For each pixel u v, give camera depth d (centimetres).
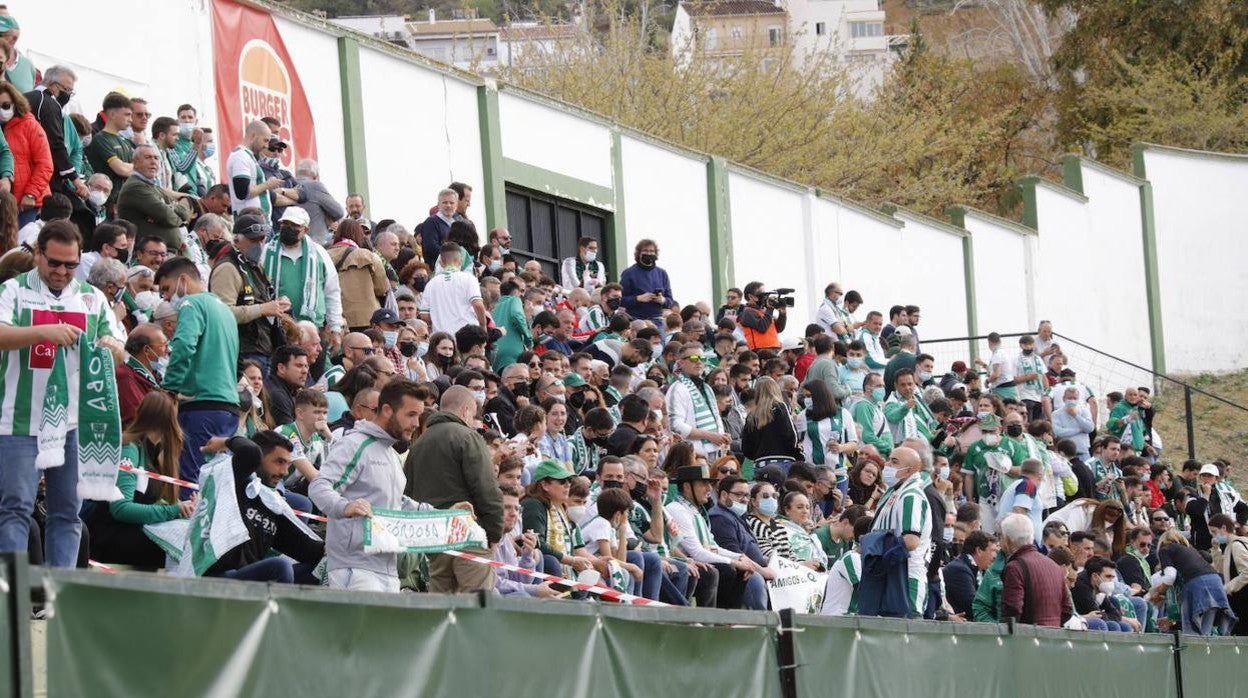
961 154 15162
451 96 6700
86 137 4247
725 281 8369
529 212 7181
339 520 2547
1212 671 4653
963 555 4425
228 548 2681
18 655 1512
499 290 5212
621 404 4412
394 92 6375
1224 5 15075
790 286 8812
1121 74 15450
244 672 1770
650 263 6288
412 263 5034
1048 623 4009
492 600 2158
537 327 5275
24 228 3703
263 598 1805
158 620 1667
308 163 4897
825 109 13300
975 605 4150
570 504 3509
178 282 3450
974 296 10256
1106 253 11406
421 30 17662
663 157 8056
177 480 2894
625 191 7781
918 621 3253
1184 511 7019
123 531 2814
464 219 5334
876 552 3653
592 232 7612
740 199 8525
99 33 5022
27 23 4769
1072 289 11094
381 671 1966
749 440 5031
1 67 3709
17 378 2412
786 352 6356
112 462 2498
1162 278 11788
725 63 13025
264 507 2731
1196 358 11850
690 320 5772
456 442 2758
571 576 3394
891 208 9681
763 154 12812
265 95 5719
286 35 5853
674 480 3978
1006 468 6084
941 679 3303
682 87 12638
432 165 6569
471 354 4472
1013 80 16262
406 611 2014
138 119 4388
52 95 4000
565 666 2281
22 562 1523
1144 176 11819
